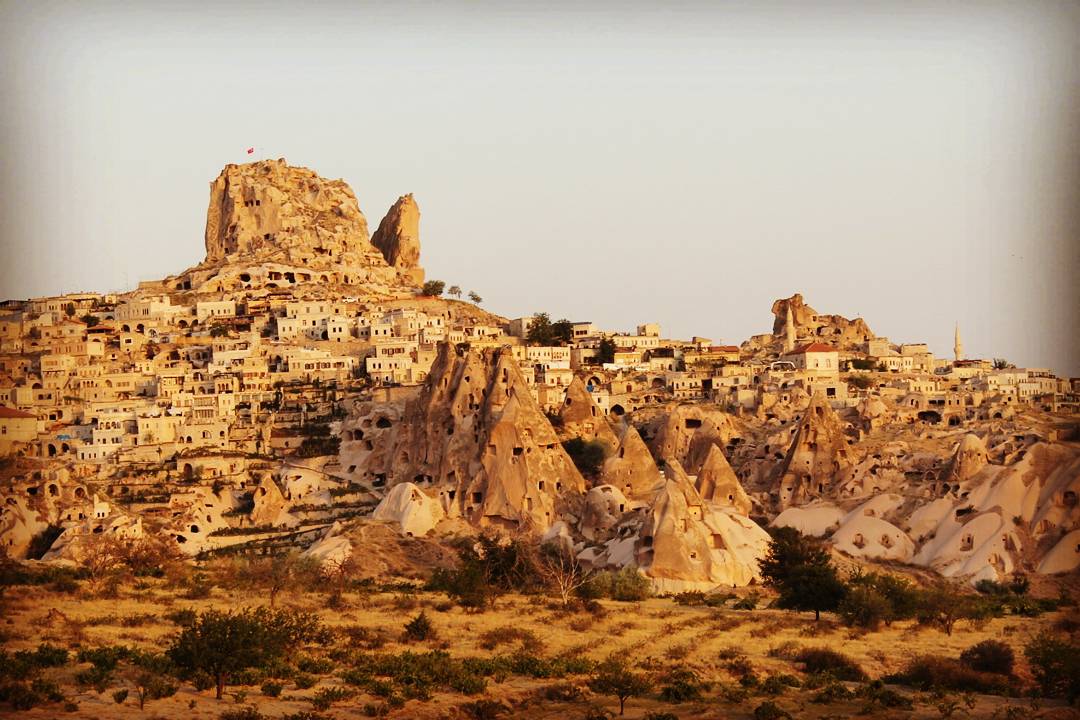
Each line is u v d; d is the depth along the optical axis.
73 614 196.00
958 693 174.75
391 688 162.75
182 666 159.62
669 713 159.00
